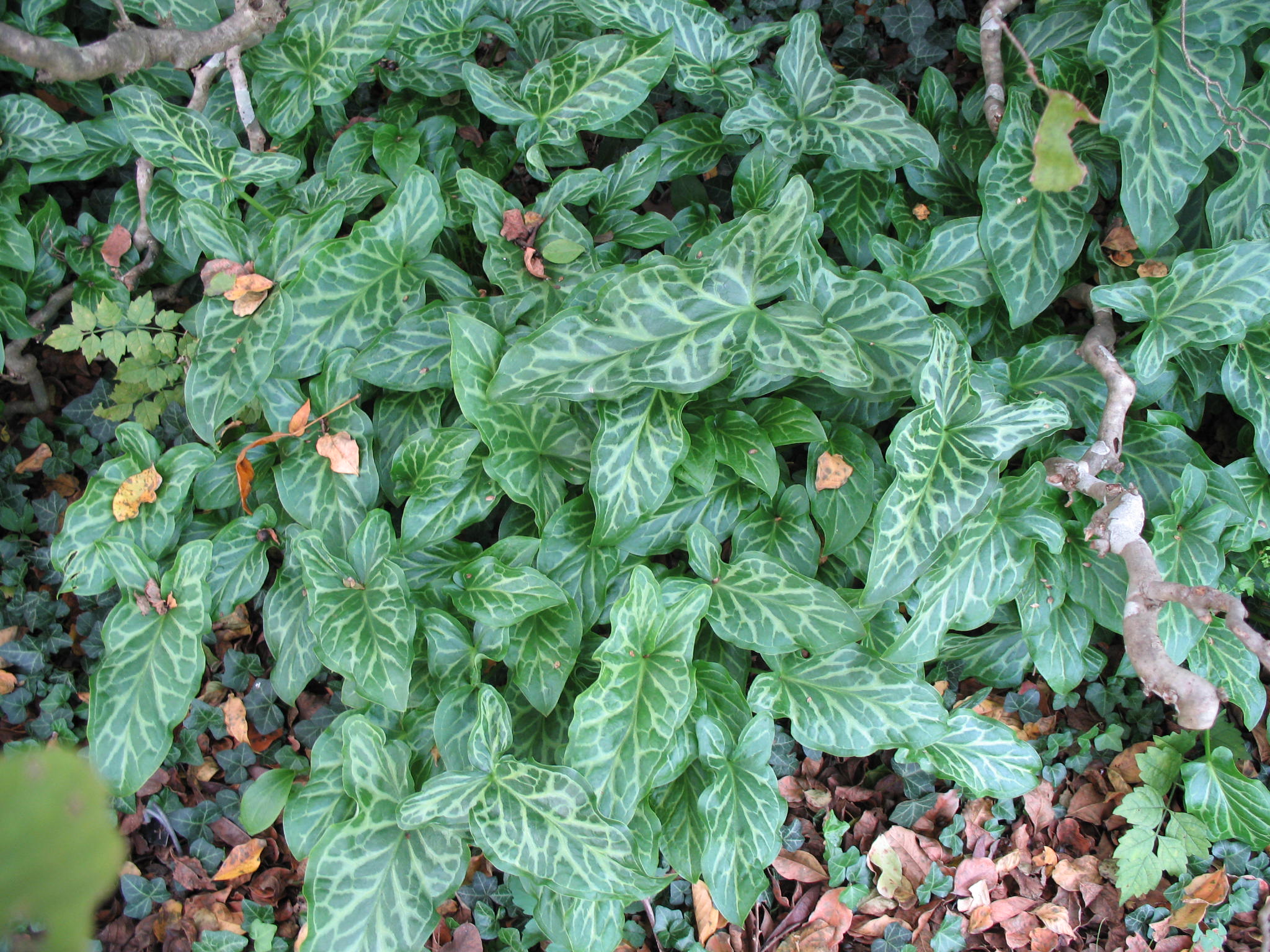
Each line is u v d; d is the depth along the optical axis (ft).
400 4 3.11
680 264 2.63
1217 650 3.04
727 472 3.01
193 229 2.95
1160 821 3.04
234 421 3.20
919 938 3.01
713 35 3.23
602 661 2.61
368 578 2.76
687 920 2.99
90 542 2.94
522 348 2.63
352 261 2.92
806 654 2.94
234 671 3.27
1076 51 3.24
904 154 3.08
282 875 3.13
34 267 3.33
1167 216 2.93
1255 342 3.01
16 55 2.43
